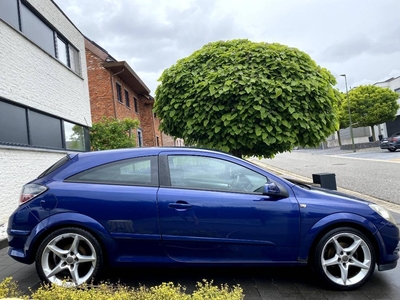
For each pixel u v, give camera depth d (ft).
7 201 21.61
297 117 16.65
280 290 10.44
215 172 11.14
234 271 12.11
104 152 11.61
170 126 20.15
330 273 10.57
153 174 11.03
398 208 22.98
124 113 56.95
